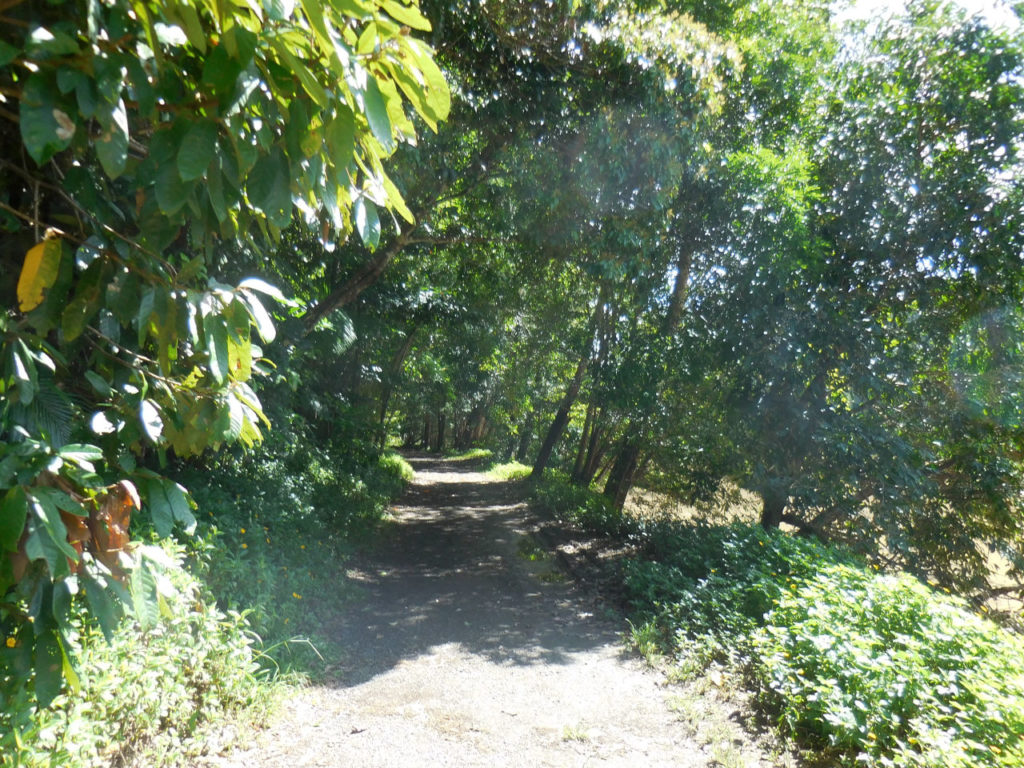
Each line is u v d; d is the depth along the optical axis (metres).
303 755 4.30
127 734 3.84
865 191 11.73
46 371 2.03
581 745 4.60
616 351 13.62
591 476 20.89
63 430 1.87
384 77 1.89
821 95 12.70
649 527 11.60
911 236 11.40
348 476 14.77
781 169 11.02
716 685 5.52
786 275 11.05
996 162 11.23
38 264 1.78
